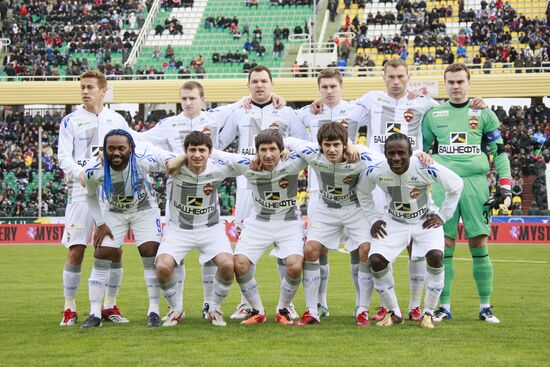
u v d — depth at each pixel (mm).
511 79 36500
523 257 21375
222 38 44469
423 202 9109
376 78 37031
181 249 9203
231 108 11242
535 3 43688
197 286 14711
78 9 45812
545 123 36156
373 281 9359
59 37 44500
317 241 9445
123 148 8812
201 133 8875
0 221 30344
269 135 8945
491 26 41656
